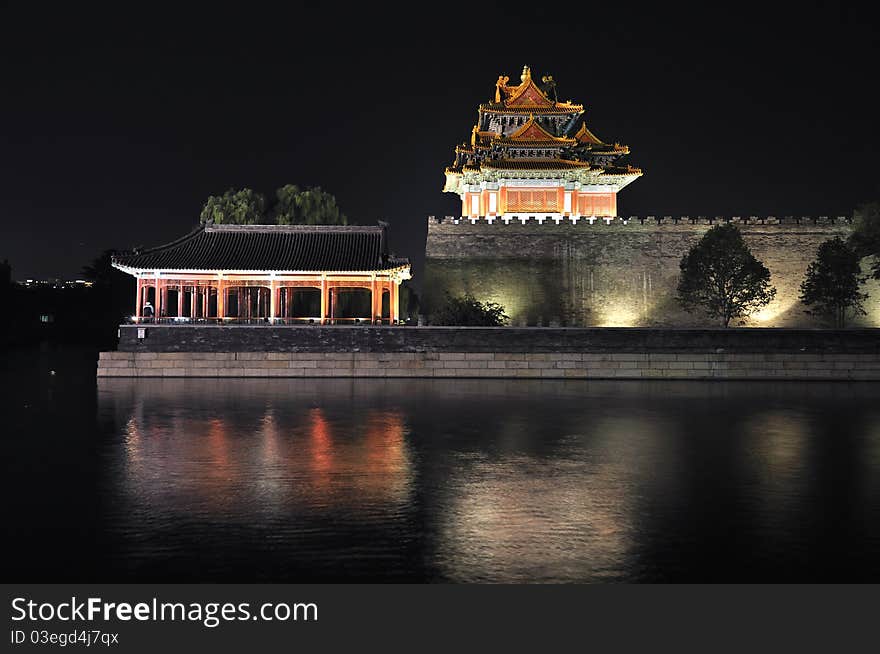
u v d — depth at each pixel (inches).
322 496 905.5
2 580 638.5
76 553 697.6
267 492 925.2
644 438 1327.5
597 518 811.4
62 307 4953.3
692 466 1085.8
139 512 833.5
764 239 3078.2
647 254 3073.3
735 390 2151.8
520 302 3043.8
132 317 2471.7
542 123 3673.7
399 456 1159.0
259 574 649.6
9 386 2192.4
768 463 1109.1
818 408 1740.9
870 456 1164.5
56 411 1662.2
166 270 2458.2
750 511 840.3
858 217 3026.6
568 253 3068.4
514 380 2428.6
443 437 1334.9
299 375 2447.1
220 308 2500.0
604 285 3056.1
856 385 2305.6
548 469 1063.6
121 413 1633.9
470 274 3051.2
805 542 730.8
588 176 3572.8
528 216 3371.1
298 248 2583.7
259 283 2596.0
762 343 2455.7
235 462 1109.7
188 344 2442.2
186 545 720.3
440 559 682.2
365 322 2615.7
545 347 2465.6
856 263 2812.5
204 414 1619.1
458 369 2465.6
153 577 644.1
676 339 2459.4
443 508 851.4
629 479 1000.2
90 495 909.8
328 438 1322.6
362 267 2475.4
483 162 3351.4
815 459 1138.7
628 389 2165.4
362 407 1742.1
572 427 1453.0
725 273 2770.7
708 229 3075.8
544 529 770.8
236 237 2620.6
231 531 763.4
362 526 780.6
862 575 649.0
